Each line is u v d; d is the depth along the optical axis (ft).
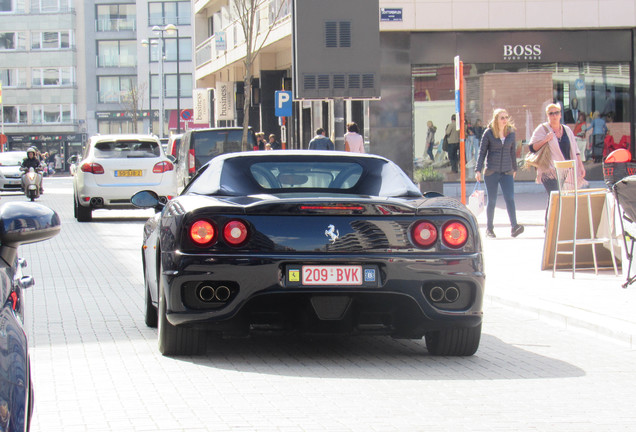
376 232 31.45
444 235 32.04
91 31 426.51
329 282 31.12
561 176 56.13
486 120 135.44
